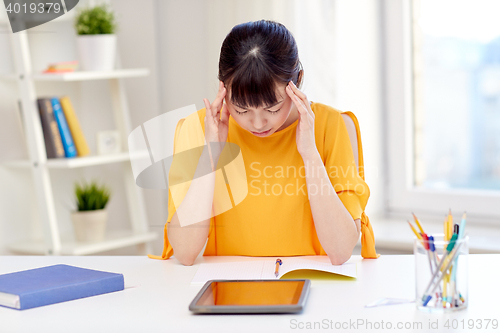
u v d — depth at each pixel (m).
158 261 1.37
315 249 1.44
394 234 2.27
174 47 2.73
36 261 1.37
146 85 2.76
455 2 2.42
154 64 2.73
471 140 2.44
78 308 1.00
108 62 2.42
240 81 1.20
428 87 2.52
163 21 2.74
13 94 2.41
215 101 1.35
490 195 2.35
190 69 2.70
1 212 2.37
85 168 2.72
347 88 2.35
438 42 2.47
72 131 2.39
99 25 2.41
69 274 1.12
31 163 2.27
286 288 1.04
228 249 1.45
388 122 2.57
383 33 2.54
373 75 2.51
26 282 1.07
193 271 1.25
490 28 2.35
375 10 2.50
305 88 2.27
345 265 1.23
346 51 2.34
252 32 1.23
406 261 1.31
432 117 2.52
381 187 2.59
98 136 2.49
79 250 2.29
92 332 0.89
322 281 1.14
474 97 2.42
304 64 2.29
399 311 0.95
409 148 2.55
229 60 1.23
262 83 1.19
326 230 1.28
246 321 0.91
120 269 1.28
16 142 2.42
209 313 0.95
